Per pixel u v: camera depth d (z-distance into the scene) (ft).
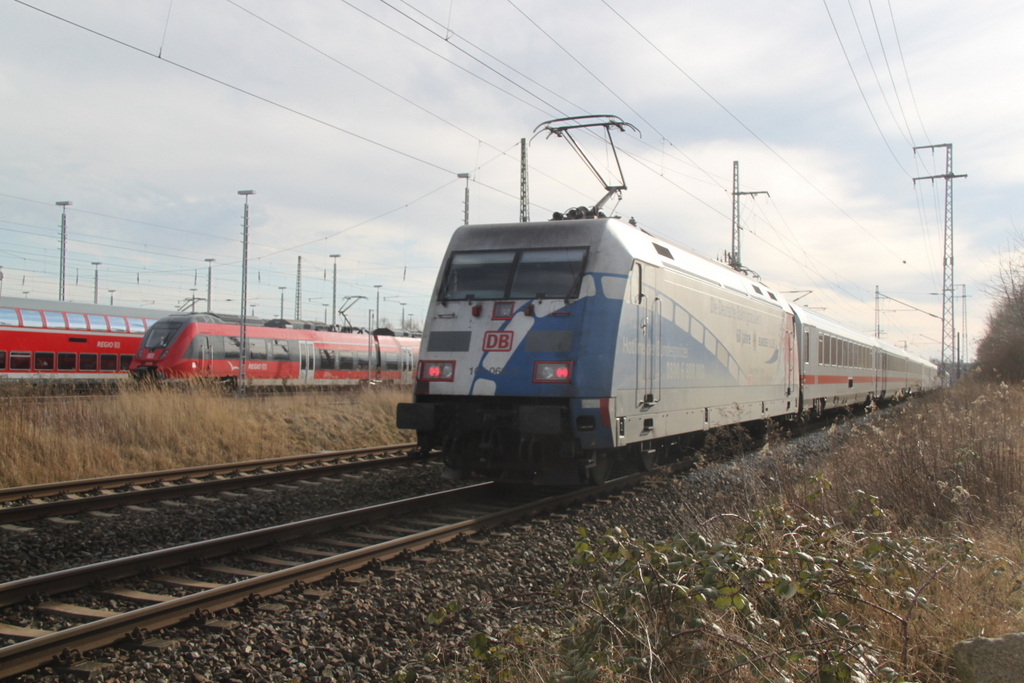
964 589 15.70
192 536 25.26
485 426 30.19
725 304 42.37
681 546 13.97
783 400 54.13
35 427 37.45
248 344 92.58
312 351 102.42
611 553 14.02
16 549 22.68
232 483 32.71
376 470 39.06
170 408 44.75
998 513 22.97
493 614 17.54
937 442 28.78
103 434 40.19
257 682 13.89
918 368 156.25
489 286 31.22
